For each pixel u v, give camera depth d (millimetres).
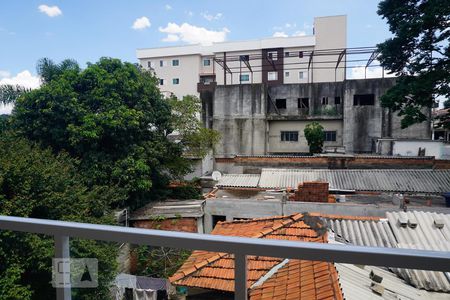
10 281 3486
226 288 3273
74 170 8242
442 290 3518
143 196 10258
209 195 9977
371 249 717
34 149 7395
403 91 9906
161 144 10992
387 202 8500
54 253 1015
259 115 19141
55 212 6328
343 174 10742
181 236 859
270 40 29750
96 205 7699
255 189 10250
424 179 9922
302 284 3215
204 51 31359
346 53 17375
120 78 9953
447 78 9234
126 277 4102
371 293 3289
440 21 9062
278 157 13734
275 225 5250
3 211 5293
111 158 9438
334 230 5324
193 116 13258
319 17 29359
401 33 9633
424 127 17141
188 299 3604
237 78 30484
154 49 32031
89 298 1532
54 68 10695
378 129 17859
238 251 812
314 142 17172
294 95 19422
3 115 10312
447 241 4781
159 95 11648
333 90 18953
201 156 13344
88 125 8773
